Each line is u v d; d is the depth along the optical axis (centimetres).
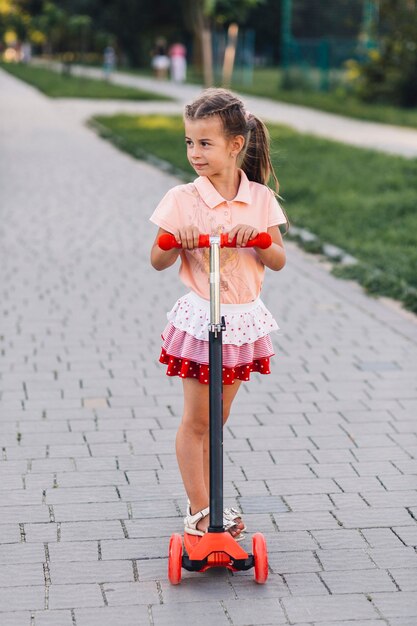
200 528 425
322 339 761
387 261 998
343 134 2364
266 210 407
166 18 6738
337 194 1441
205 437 437
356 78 3222
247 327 404
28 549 428
